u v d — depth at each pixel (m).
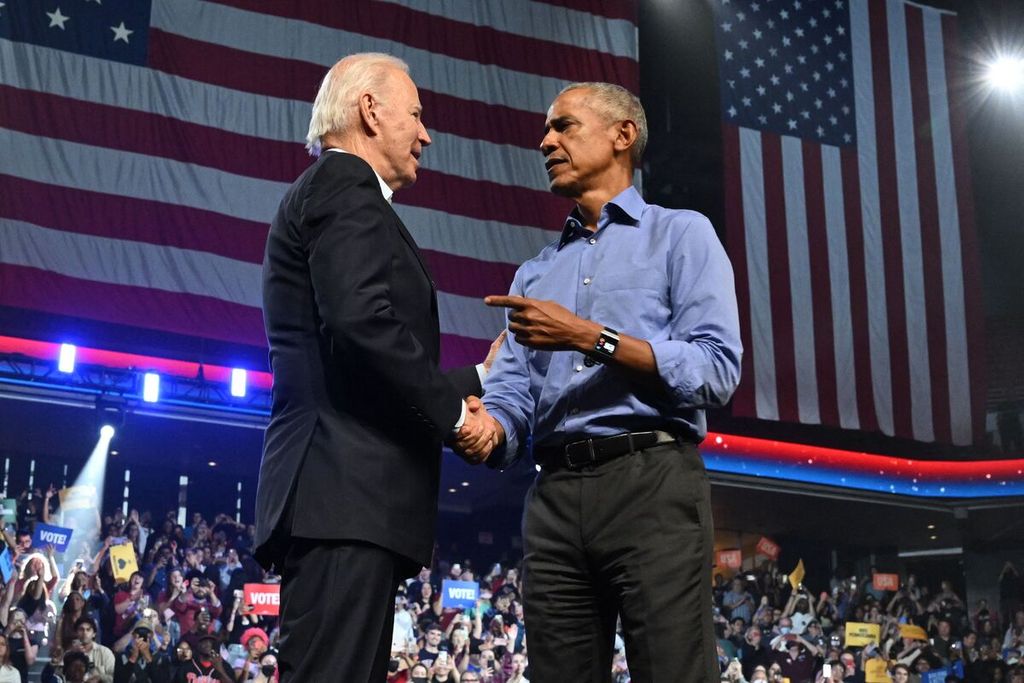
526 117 14.59
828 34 17.42
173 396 14.16
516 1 14.95
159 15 12.58
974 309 17.31
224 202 12.32
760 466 19.56
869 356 16.61
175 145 12.23
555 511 2.60
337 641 2.26
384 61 2.72
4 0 11.75
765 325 16.11
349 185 2.42
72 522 12.64
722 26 16.77
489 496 19.00
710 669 2.42
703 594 2.46
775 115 16.75
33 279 11.11
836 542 23.88
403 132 2.68
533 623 2.61
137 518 12.97
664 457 2.53
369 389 2.39
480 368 2.94
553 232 14.31
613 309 2.69
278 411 2.47
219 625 11.54
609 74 15.18
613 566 2.52
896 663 15.33
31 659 10.51
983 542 23.38
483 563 19.00
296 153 12.89
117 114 12.02
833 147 16.98
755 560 23.02
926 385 16.88
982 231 21.36
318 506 2.30
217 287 12.02
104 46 12.16
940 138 17.72
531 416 2.84
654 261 2.71
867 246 16.89
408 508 2.37
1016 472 20.80
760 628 15.79
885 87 17.53
